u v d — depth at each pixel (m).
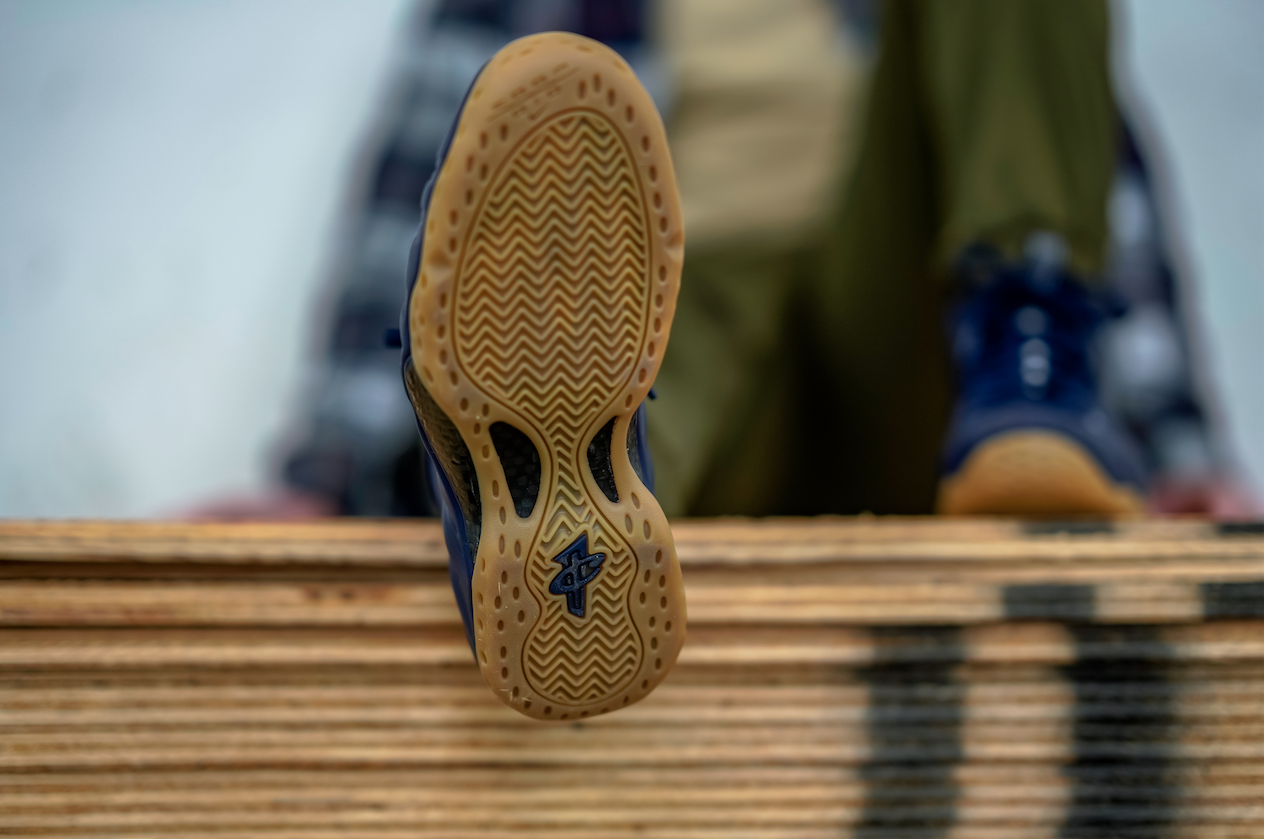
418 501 1.90
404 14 6.96
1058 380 1.50
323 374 1.93
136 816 1.36
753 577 1.38
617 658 1.30
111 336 5.43
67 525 1.37
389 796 1.36
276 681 1.36
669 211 1.26
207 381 5.28
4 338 5.41
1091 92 1.57
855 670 1.37
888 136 1.67
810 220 1.87
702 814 1.37
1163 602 1.37
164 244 5.83
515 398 1.27
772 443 1.95
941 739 1.37
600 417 1.28
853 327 1.81
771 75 1.94
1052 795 1.37
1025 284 1.53
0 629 1.36
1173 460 2.16
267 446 4.86
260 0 7.18
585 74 1.24
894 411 1.90
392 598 1.37
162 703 1.36
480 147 1.24
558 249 1.26
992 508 1.50
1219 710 1.37
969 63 1.58
